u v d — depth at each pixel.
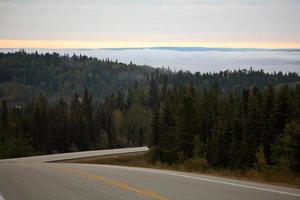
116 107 154.38
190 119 67.25
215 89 99.75
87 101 124.44
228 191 13.00
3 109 103.44
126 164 57.88
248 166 47.97
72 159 57.94
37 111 103.75
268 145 48.03
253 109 51.09
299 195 12.24
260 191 13.01
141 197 11.88
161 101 151.38
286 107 48.97
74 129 106.06
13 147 82.25
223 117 62.25
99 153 68.38
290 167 31.66
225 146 54.72
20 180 16.14
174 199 11.52
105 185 14.48
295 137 34.59
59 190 13.34
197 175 17.97
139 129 132.25
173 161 65.38
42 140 100.62
